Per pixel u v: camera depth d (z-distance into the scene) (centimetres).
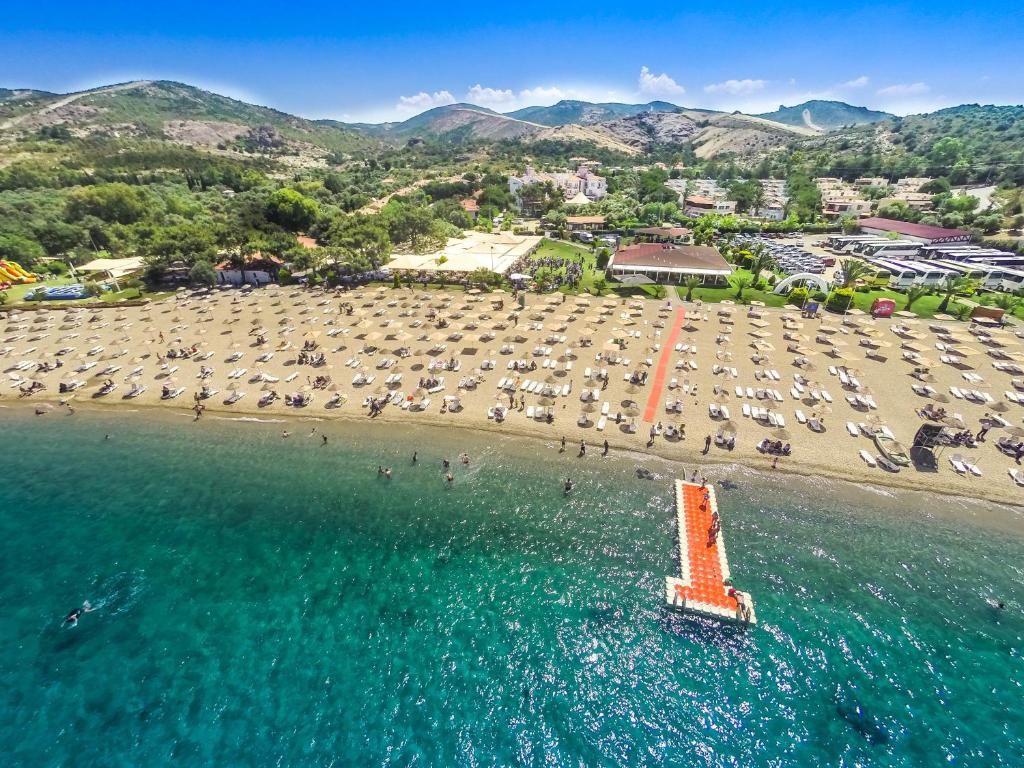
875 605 2669
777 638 2525
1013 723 2169
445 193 17825
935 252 9281
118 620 2684
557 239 11775
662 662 2442
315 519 3334
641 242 10631
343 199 15875
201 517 3362
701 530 3136
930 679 2339
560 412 4294
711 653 2473
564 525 3231
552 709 2261
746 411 4169
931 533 3064
